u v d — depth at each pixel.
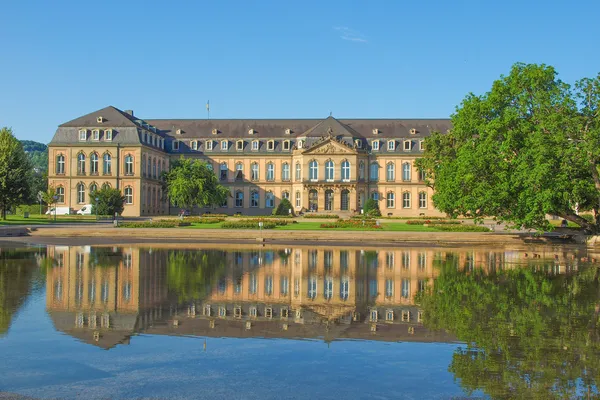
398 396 11.04
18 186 74.88
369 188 105.75
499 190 46.59
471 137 54.59
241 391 11.24
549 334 15.72
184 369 12.58
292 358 13.45
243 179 108.88
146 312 18.25
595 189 44.47
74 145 94.38
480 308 19.30
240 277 26.16
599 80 45.78
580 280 25.92
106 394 11.05
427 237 50.38
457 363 13.09
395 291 22.75
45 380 11.82
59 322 16.77
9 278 25.08
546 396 11.02
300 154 101.81
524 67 49.84
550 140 44.16
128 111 105.75
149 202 98.44
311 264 31.75
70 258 33.31
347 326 16.72
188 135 110.12
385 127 109.19
